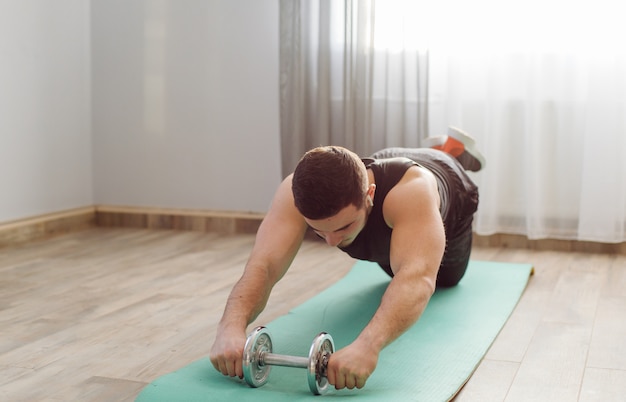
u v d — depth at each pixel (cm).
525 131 383
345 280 305
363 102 393
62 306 268
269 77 424
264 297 197
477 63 387
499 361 212
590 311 265
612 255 371
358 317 250
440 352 213
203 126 437
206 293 288
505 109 383
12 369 204
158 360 213
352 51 392
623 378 199
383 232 201
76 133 440
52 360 212
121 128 448
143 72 442
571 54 373
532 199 376
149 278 313
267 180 430
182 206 444
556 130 377
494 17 378
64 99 429
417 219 191
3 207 389
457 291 285
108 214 444
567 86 375
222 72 431
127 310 264
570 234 381
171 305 271
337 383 172
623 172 369
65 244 387
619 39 363
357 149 396
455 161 266
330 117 404
